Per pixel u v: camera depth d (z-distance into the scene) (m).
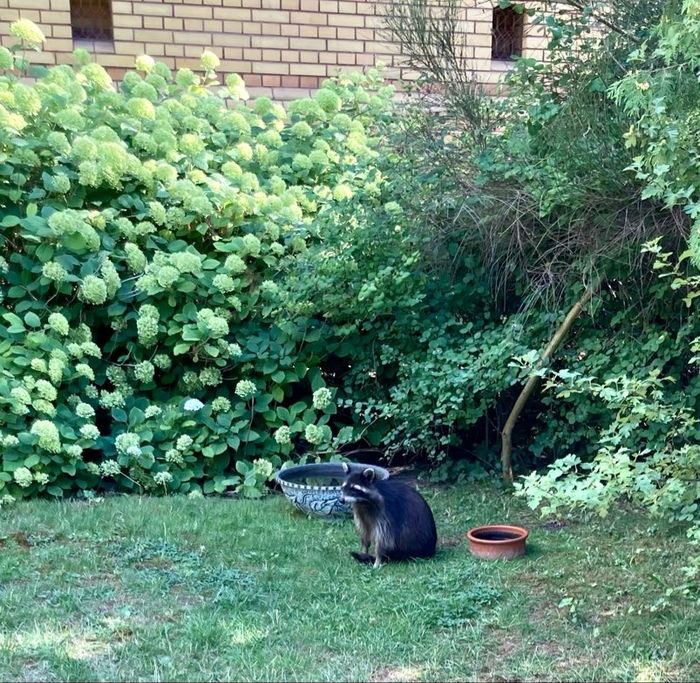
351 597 4.48
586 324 6.31
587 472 6.41
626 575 4.74
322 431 6.65
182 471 6.51
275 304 6.79
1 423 6.05
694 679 3.57
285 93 9.33
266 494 6.50
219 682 3.56
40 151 6.89
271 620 4.16
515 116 6.43
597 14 5.93
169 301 6.70
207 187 7.38
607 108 5.73
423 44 6.64
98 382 6.73
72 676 3.54
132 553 4.97
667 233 5.69
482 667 3.71
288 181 7.98
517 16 7.87
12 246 6.79
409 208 6.43
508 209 6.05
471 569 4.83
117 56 8.84
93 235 6.43
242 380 6.83
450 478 6.88
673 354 5.88
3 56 7.25
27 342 6.25
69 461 6.10
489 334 6.34
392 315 6.80
